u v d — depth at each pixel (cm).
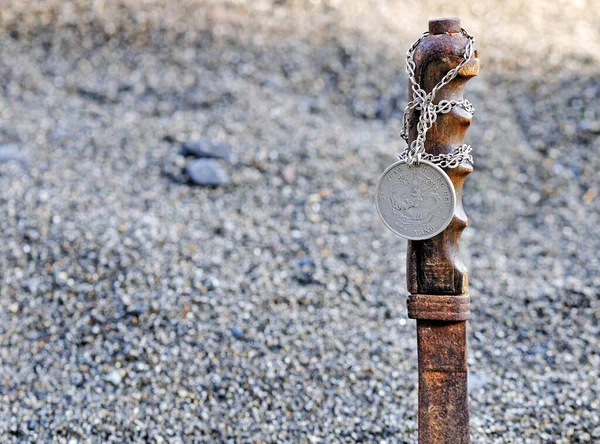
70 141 130
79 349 95
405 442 87
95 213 111
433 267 72
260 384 92
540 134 139
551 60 156
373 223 116
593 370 95
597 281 106
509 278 108
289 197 120
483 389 93
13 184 117
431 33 72
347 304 102
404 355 96
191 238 108
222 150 127
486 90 150
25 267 103
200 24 164
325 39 161
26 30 161
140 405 90
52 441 87
